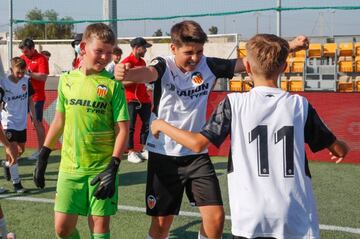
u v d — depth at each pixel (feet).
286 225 8.05
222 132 8.45
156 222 12.18
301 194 8.16
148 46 26.61
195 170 11.72
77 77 11.28
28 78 22.63
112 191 10.61
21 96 21.77
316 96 26.07
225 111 8.53
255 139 8.31
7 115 21.35
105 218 11.03
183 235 14.99
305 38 11.39
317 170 24.07
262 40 8.61
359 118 25.49
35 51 27.32
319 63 63.67
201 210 11.66
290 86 57.82
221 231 11.64
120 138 11.06
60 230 11.30
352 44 61.82
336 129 25.89
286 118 8.35
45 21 32.27
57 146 30.32
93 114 11.05
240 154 8.34
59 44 92.84
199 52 11.51
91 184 10.71
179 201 12.07
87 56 11.09
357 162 25.63
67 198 11.16
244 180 8.25
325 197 19.17
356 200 18.74
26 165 25.81
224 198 19.13
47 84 61.67
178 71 11.76
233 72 12.04
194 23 11.60
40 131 25.76
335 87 54.75
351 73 59.36
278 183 8.15
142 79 11.11
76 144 11.11
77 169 11.12
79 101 11.08
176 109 11.82
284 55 8.54
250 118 8.39
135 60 26.30
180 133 8.71
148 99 27.02
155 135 9.31
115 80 11.07
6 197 19.31
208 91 11.98
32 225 15.81
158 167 11.95
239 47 58.59
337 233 15.03
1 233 13.26
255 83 8.80
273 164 8.21
